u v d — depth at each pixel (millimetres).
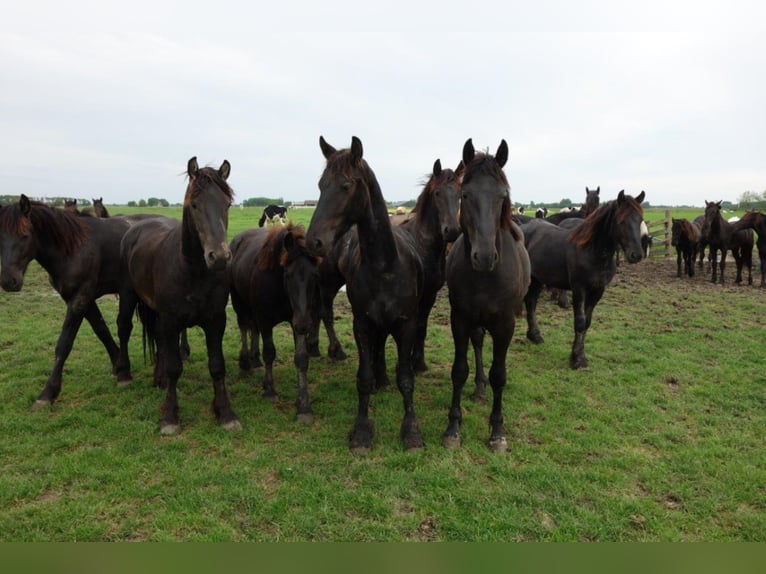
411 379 4125
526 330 7867
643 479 3617
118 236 5594
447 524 3066
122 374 5465
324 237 3500
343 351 6727
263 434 4367
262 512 3186
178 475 3629
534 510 3248
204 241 3719
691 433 4363
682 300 10219
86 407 4863
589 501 3348
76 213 5488
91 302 5324
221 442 4184
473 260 3535
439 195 4949
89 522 3104
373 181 3770
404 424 4148
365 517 3176
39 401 4871
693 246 13312
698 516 3199
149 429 4398
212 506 3254
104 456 3898
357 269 3990
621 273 14430
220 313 4359
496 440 4066
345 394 5266
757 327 7902
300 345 4660
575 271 6102
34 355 6355
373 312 3949
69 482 3576
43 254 4988
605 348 6836
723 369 5906
